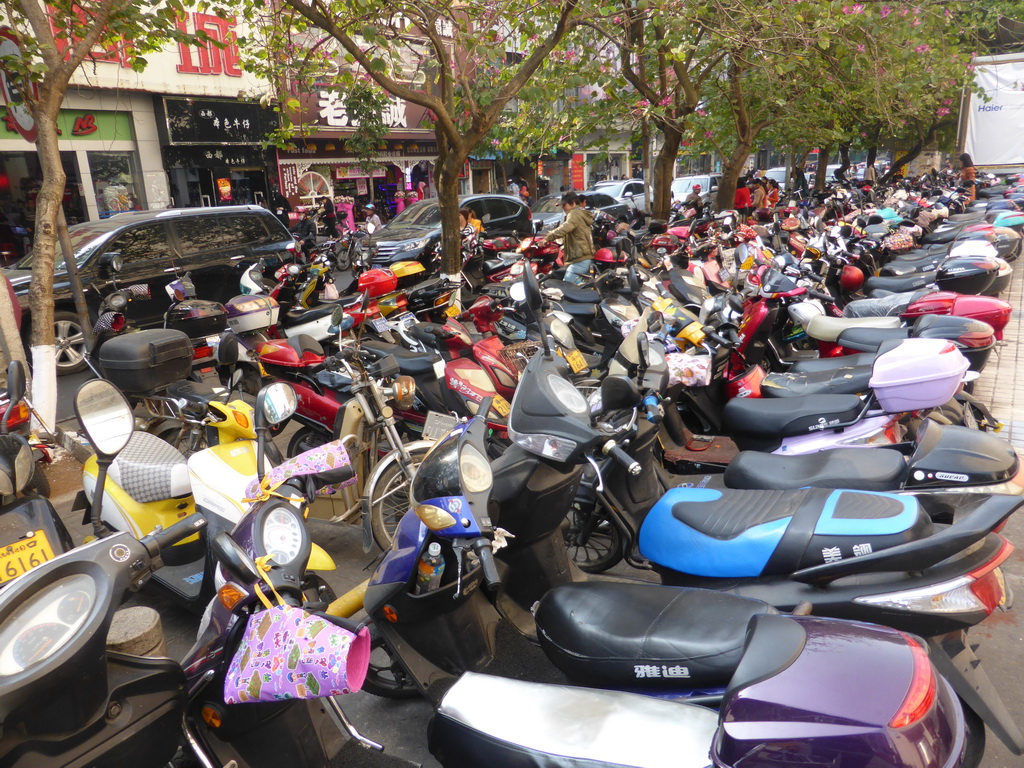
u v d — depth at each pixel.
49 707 1.54
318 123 19.41
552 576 3.12
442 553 2.65
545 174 31.80
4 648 1.49
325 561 3.07
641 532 2.97
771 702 1.57
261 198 18.52
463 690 2.14
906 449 3.91
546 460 2.58
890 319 5.51
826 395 4.09
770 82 9.88
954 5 11.01
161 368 4.10
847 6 8.99
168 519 3.72
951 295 5.60
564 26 6.94
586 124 10.12
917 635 2.38
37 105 5.64
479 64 7.27
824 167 23.52
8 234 13.62
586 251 9.79
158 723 1.80
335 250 9.23
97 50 13.78
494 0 6.95
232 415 3.70
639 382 3.33
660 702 2.00
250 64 8.09
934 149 28.02
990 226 10.53
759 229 9.20
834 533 2.51
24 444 3.23
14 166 13.50
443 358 4.88
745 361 5.38
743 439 4.22
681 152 14.50
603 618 2.34
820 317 5.59
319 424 4.82
